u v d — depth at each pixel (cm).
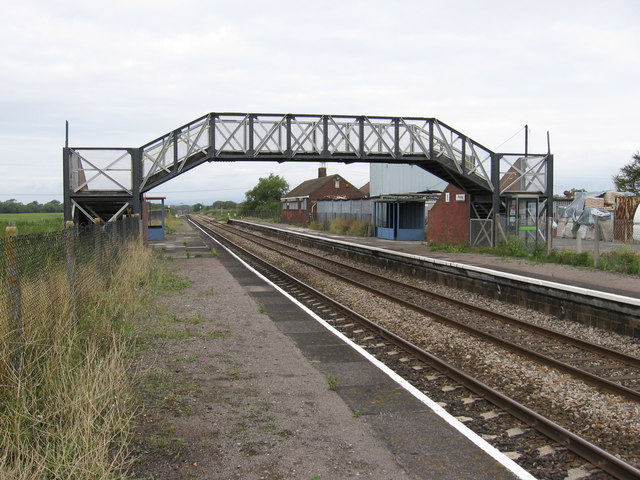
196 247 3312
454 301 1357
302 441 525
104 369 592
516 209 2456
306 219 5884
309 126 2325
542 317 1215
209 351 853
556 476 473
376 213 3850
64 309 720
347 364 807
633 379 770
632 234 2419
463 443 526
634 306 1009
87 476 413
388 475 460
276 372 754
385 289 1650
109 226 1462
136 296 1237
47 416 493
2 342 530
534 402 681
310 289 1521
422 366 816
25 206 11450
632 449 540
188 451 499
